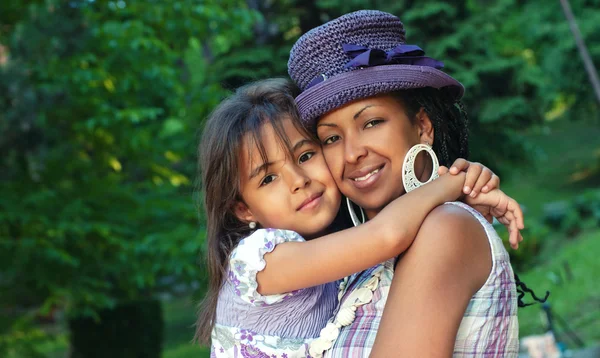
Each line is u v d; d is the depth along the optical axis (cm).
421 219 143
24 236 611
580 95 1566
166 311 1520
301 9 1016
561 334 810
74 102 635
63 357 1098
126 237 652
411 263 137
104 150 702
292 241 171
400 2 1044
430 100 168
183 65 922
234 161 188
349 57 165
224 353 182
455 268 134
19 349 713
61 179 664
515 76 1083
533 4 1566
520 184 1809
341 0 1008
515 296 144
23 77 602
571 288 950
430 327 129
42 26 615
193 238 623
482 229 141
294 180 185
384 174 161
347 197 176
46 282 627
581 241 1184
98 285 658
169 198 699
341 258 151
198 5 686
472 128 1090
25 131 608
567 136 2241
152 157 736
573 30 941
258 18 736
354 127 162
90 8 689
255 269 170
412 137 163
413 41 1051
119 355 919
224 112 192
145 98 716
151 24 699
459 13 1095
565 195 1650
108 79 658
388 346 130
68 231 609
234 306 180
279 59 962
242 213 195
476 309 137
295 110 187
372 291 155
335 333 157
